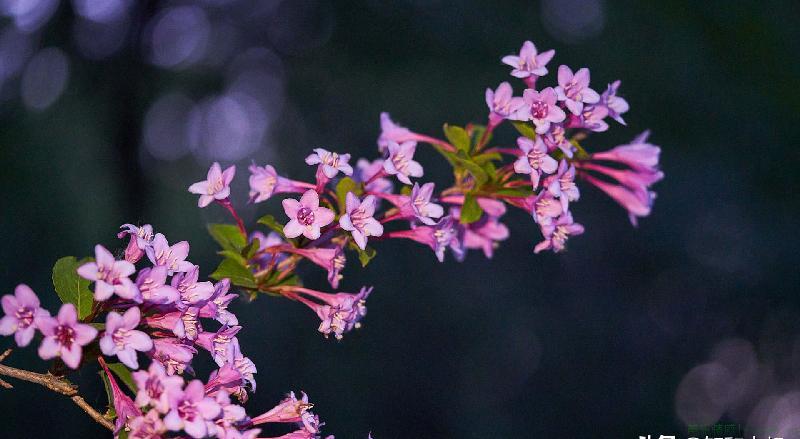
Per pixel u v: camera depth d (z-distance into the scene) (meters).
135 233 2.64
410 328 16.66
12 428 10.93
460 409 16.52
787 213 12.30
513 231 17.64
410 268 16.97
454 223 3.63
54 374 2.64
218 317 2.77
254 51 15.13
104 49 11.91
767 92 10.91
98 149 11.84
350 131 15.30
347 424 14.95
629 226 18.44
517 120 3.10
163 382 2.38
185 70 14.11
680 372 18.84
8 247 11.31
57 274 2.69
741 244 17.80
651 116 11.43
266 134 18.34
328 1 13.52
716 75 11.19
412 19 12.80
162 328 2.73
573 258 18.52
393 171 3.08
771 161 11.55
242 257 3.29
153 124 18.08
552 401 17.67
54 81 11.97
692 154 12.20
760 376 20.22
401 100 13.49
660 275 18.86
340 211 3.16
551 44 12.17
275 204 15.27
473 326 17.20
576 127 3.24
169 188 16.12
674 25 11.12
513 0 12.62
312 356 15.45
